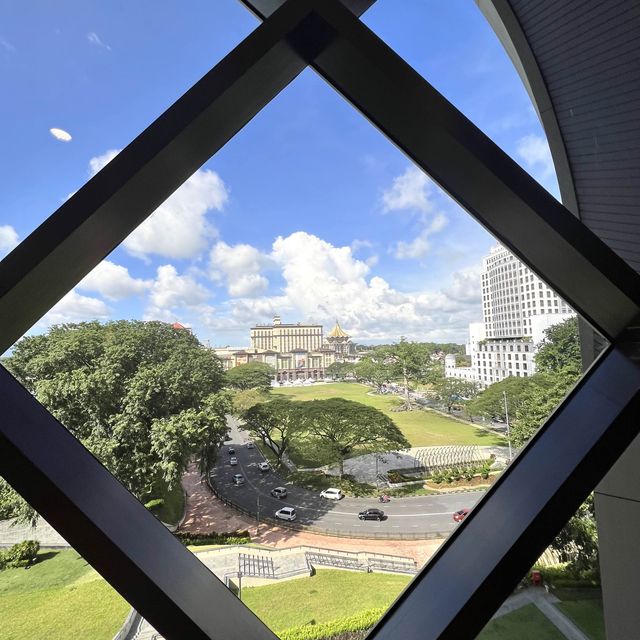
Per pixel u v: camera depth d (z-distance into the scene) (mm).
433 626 905
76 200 830
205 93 885
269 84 987
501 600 909
